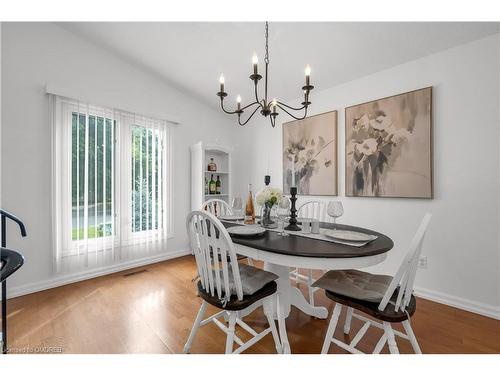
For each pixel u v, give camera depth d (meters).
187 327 1.82
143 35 2.53
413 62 2.35
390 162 2.46
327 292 1.41
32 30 2.33
